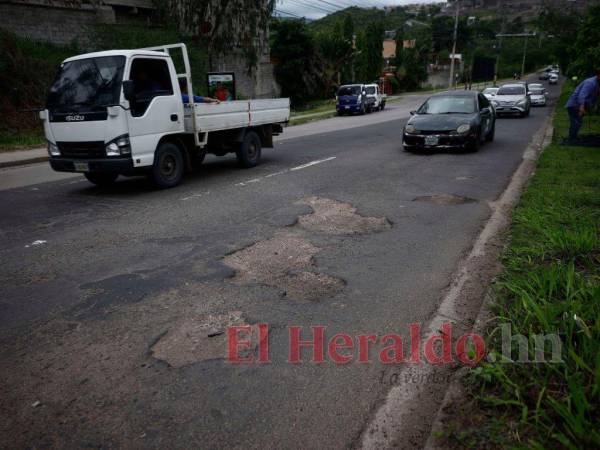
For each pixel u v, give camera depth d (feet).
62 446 7.53
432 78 236.02
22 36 66.95
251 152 33.50
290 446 7.46
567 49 87.56
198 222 19.85
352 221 19.67
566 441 6.58
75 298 12.84
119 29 78.43
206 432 7.77
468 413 7.65
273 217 20.42
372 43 174.29
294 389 8.86
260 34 88.07
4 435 7.80
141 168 25.02
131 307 12.21
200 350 10.20
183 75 31.94
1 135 51.24
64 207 23.31
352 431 7.77
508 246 14.94
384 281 13.58
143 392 8.82
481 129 39.11
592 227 15.52
